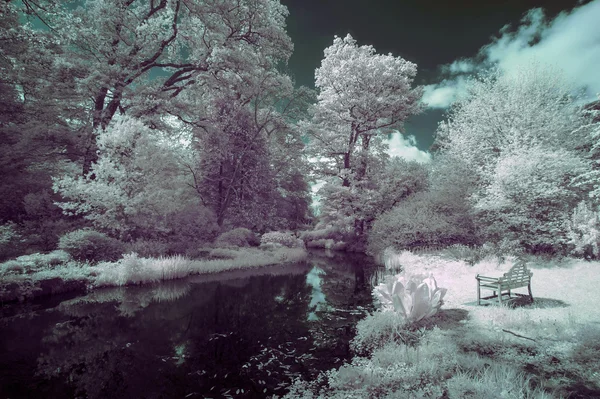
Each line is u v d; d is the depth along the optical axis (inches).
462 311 250.5
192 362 188.9
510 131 572.7
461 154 652.1
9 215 529.7
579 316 216.7
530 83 595.5
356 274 534.0
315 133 979.9
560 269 365.4
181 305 327.6
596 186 399.5
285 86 966.4
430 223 598.2
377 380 151.4
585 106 592.7
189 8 726.5
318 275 527.5
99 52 653.9
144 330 250.1
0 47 538.9
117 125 504.1
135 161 490.6
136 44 674.8
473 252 480.1
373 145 969.5
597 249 381.4
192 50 864.3
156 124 704.4
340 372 166.4
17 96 658.8
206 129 809.5
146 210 499.5
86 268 393.1
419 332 213.3
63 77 611.8
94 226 508.4
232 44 830.5
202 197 893.8
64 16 478.9
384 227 692.1
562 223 419.8
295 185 1446.9
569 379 139.8
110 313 294.4
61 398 147.4
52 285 345.1
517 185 454.0
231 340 227.5
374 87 879.7
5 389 156.3
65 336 234.2
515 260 425.4
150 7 777.6
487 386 131.5
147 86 697.6
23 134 577.0
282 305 333.4
